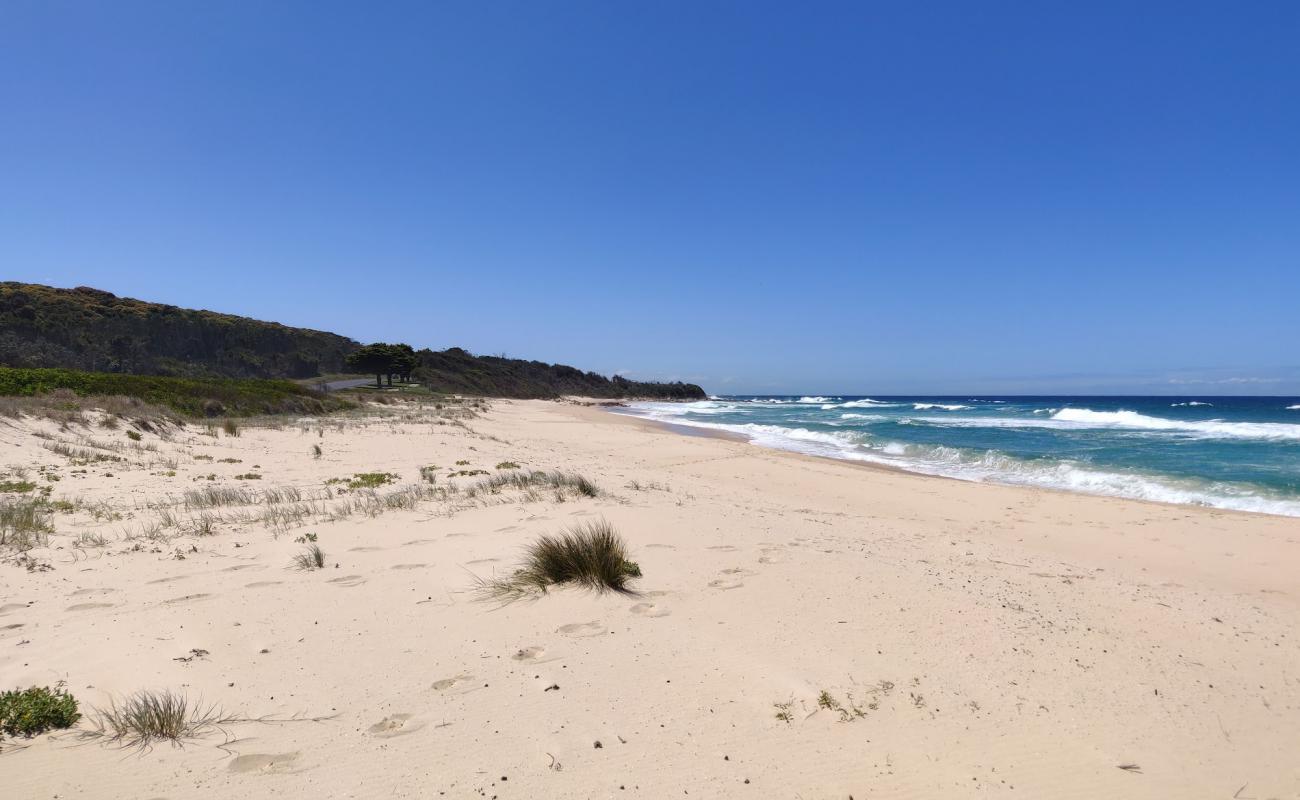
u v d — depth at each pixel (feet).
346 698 11.71
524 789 9.20
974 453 65.26
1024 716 11.80
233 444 53.16
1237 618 17.95
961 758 10.43
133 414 56.13
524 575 18.25
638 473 47.70
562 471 44.57
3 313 182.39
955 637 15.01
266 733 10.50
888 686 12.59
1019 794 9.65
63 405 53.47
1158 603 18.86
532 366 364.58
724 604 16.72
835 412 185.68
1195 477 49.06
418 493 31.86
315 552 20.24
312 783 9.22
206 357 228.63
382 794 9.01
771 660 13.52
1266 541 29.53
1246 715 12.31
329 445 56.18
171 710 10.84
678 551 21.71
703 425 121.29
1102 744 11.06
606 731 10.76
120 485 33.86
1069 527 32.55
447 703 11.57
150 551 21.18
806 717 11.37
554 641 14.32
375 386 211.00
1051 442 78.69
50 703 10.75
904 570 20.52
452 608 16.21
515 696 11.85
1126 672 13.78
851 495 42.29
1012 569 22.04
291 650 13.70
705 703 11.74
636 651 13.83
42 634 14.26
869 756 10.34
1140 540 29.73
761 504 35.17
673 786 9.38
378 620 15.42
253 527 24.68
